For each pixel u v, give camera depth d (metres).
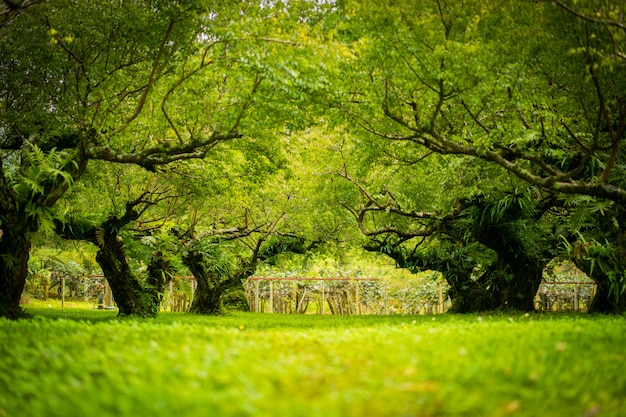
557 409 4.70
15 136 15.05
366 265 41.12
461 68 12.30
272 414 4.27
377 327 11.18
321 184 24.00
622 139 14.98
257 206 26.28
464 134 15.16
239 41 12.13
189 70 14.42
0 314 12.67
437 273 28.89
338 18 13.14
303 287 35.28
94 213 18.17
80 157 13.49
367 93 13.98
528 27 12.39
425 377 5.43
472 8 12.53
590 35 11.64
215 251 26.53
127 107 15.92
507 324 10.48
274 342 7.82
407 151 17.34
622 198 13.20
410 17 13.33
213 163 18.25
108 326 9.91
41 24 13.54
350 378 5.39
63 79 14.41
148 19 13.74
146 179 20.92
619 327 9.56
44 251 32.25
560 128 14.03
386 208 21.22
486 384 5.27
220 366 5.74
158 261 20.62
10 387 5.26
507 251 20.78
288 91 12.74
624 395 5.16
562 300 33.06
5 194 12.63
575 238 20.31
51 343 7.39
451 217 20.56
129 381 5.23
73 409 4.49
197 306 26.53
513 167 13.53
